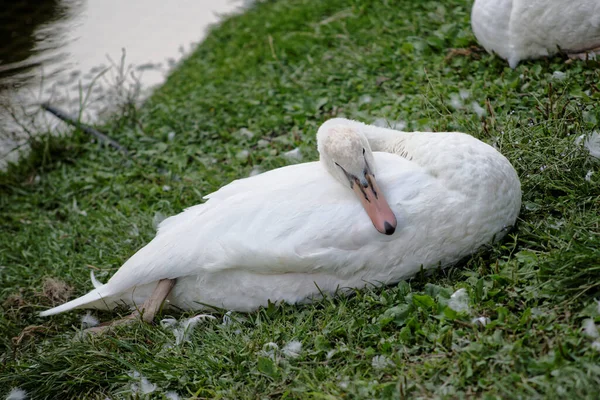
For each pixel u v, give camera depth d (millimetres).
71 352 4625
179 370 4258
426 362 3697
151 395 4223
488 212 4305
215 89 8414
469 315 3955
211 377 4168
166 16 11484
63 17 11242
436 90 6184
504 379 3475
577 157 4809
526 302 3967
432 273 4516
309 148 6297
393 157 4715
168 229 4906
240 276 4613
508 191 4391
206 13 11508
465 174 4301
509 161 4969
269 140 6930
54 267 5926
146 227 6098
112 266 5711
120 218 6395
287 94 7547
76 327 5141
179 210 6289
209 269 4578
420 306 4133
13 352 4945
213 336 4473
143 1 11984
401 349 3918
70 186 7320
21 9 11164
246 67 8758
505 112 5742
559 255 3990
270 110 7414
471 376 3584
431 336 3900
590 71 5785
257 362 4145
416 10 8281
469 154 4363
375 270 4438
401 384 3562
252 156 6652
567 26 5801
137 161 7363
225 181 6391
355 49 7984
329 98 7102
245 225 4523
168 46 10555
